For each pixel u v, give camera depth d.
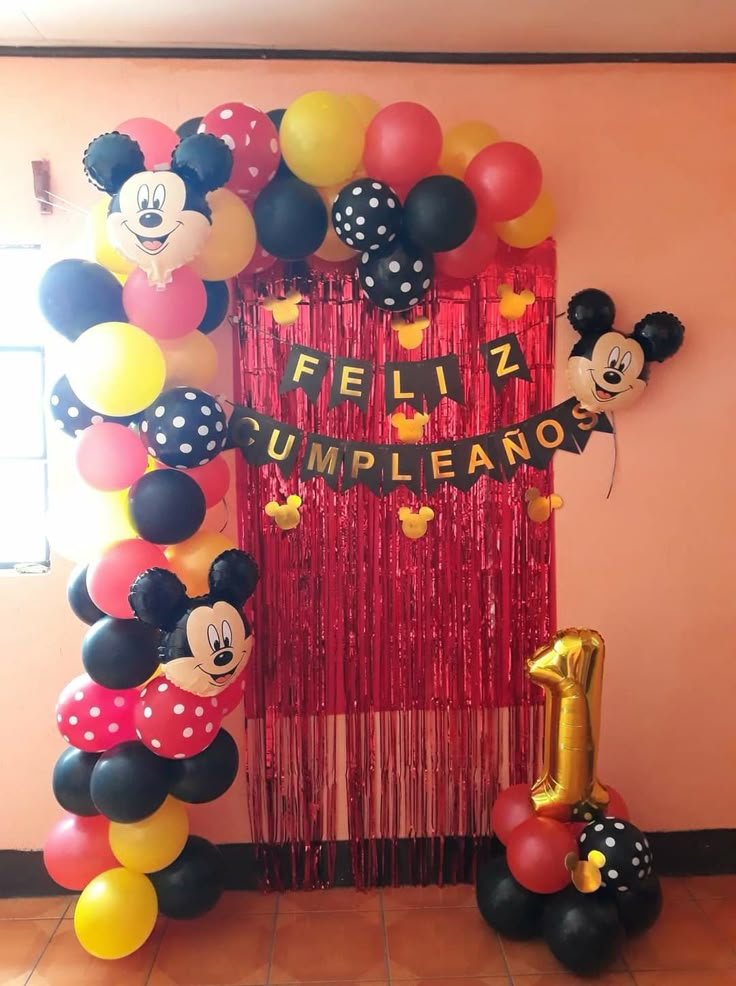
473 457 2.47
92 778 2.05
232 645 1.99
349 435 2.45
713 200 2.49
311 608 2.49
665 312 2.45
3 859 2.55
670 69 2.46
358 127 2.09
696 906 2.49
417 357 2.44
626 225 2.48
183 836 2.15
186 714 2.01
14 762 2.53
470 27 2.27
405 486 2.47
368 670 2.52
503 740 2.58
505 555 2.52
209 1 2.11
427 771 2.56
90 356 1.93
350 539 2.48
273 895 2.55
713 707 2.63
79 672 2.51
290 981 2.16
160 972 2.20
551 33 2.31
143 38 2.31
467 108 2.43
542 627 2.55
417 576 2.50
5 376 2.50
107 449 2.02
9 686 2.51
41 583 2.48
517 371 2.46
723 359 2.54
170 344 2.12
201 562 2.12
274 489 2.45
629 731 2.62
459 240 2.06
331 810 2.56
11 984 2.16
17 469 2.53
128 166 1.92
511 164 2.09
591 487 2.54
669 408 2.54
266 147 2.06
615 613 2.58
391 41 2.34
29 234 2.39
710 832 2.65
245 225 2.08
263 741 2.52
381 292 2.15
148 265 1.93
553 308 2.47
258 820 2.54
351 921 2.41
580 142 2.46
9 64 2.35
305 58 2.39
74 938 2.35
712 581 2.60
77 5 2.12
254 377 2.42
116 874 2.12
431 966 2.21
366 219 2.00
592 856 2.10
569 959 2.12
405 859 2.59
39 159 2.37
